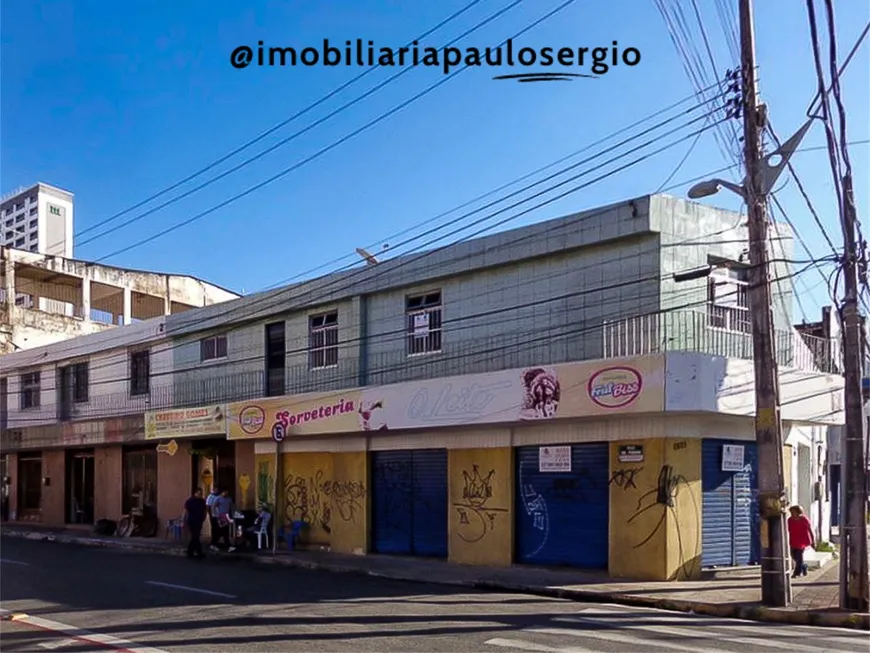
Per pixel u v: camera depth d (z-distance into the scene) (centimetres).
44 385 3547
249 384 2602
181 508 2833
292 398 2286
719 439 1736
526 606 1348
